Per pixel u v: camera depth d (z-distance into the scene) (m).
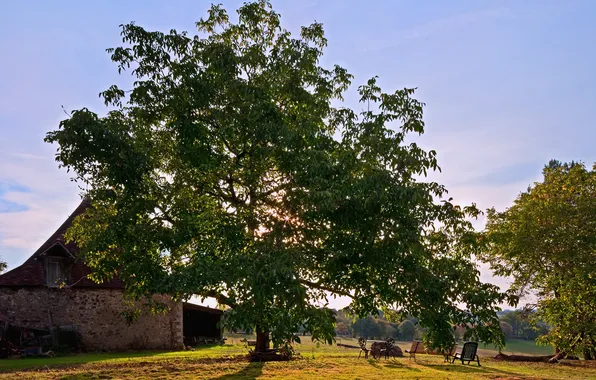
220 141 13.94
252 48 14.02
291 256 9.84
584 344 21.81
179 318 25.56
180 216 13.63
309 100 13.46
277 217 12.04
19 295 22.56
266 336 17.20
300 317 9.39
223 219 12.91
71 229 16.88
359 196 10.58
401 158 11.56
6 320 22.08
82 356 20.58
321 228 11.56
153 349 24.39
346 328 52.09
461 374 14.16
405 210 10.86
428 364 17.64
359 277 11.46
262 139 12.12
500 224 24.41
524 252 23.20
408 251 10.73
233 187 15.28
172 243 13.03
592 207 21.98
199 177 14.66
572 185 23.48
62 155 11.77
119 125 12.58
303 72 14.39
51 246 23.25
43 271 23.42
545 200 23.66
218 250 12.51
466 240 11.88
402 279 10.97
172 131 14.25
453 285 10.80
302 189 11.40
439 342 10.61
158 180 14.80
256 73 14.37
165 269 13.28
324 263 11.43
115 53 13.06
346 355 20.45
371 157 12.28
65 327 22.70
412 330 52.12
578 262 21.42
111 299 23.91
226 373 13.05
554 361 22.41
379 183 10.61
